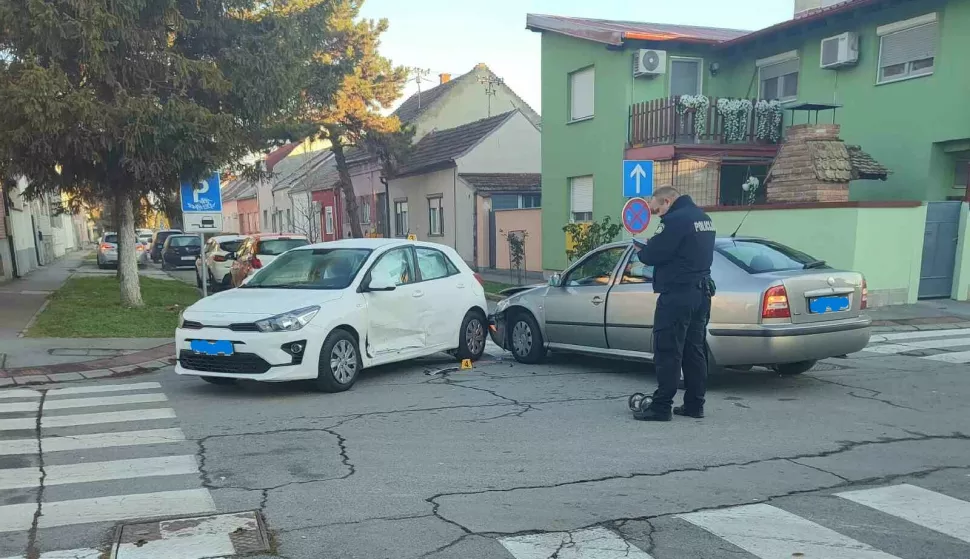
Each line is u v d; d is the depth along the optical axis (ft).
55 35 34.09
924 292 46.11
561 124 66.18
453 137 91.20
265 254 52.47
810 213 43.88
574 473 15.97
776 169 49.16
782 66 58.03
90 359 30.48
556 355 31.99
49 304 45.93
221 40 43.19
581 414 21.11
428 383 25.93
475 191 78.23
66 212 63.31
